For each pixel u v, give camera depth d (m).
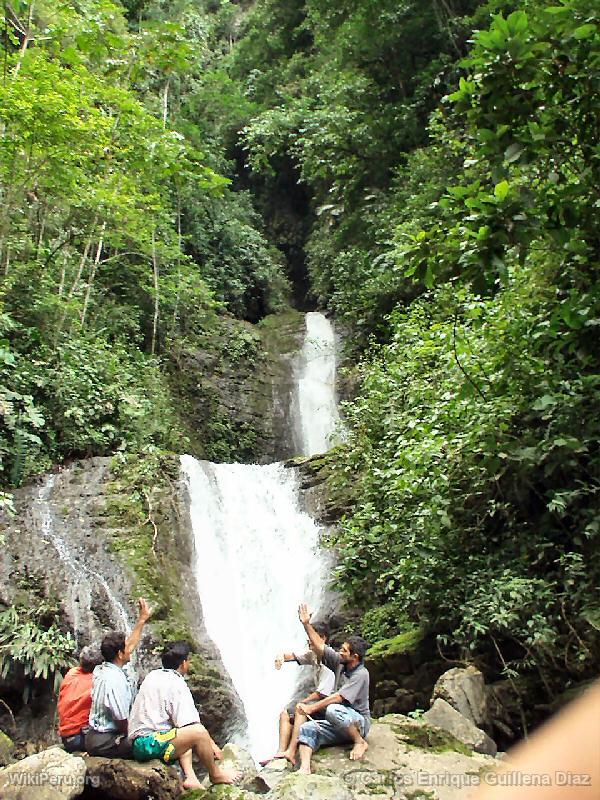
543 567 7.30
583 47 6.04
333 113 17.42
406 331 11.88
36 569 9.30
